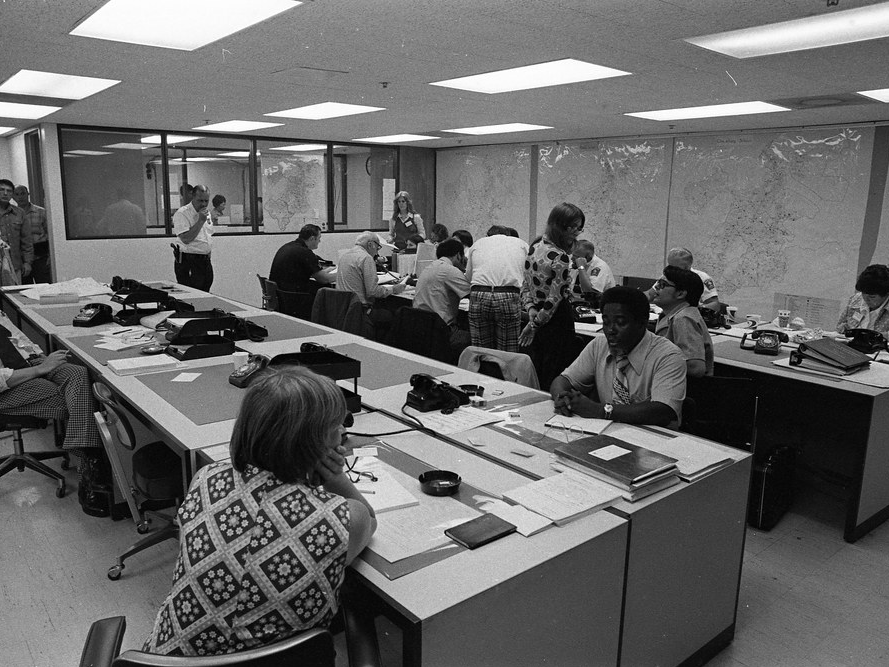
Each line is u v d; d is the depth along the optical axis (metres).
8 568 2.68
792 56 3.36
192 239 6.77
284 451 1.25
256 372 2.70
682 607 1.92
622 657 1.73
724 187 6.82
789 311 4.46
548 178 8.48
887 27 2.85
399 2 2.64
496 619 1.35
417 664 1.23
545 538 1.52
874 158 5.77
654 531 1.73
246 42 3.34
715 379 2.72
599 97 4.81
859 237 5.94
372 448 2.06
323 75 4.17
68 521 3.09
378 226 9.80
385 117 6.21
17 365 3.36
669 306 2.95
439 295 4.98
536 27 2.96
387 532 1.52
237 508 1.23
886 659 2.21
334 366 2.35
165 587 2.57
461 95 4.83
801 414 3.55
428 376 2.51
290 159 8.97
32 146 8.23
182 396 2.57
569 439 2.15
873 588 2.65
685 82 4.17
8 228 7.11
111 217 7.84
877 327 4.12
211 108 5.78
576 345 4.06
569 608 1.51
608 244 7.93
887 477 3.16
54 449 3.89
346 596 1.40
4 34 3.22
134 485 2.70
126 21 3.00
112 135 7.67
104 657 1.25
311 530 1.22
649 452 1.91
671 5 2.60
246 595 1.18
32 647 2.20
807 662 2.17
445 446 2.10
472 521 1.57
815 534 3.12
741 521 2.08
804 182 6.24
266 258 8.99
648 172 7.42
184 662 1.07
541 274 3.75
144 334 3.63
